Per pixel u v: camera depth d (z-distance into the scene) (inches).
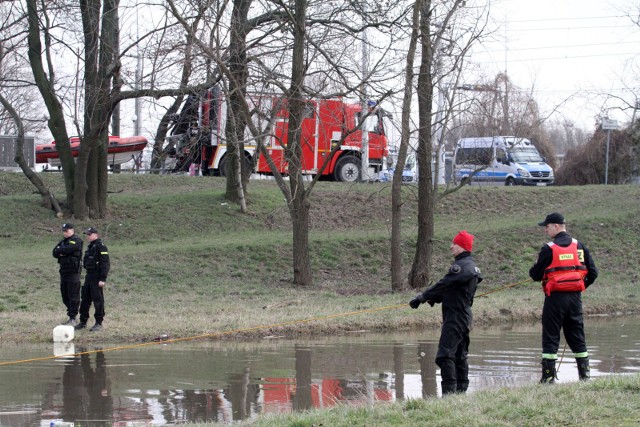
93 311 991.6
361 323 922.7
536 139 2588.6
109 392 596.4
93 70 1424.7
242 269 1317.7
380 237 1505.9
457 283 529.0
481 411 421.1
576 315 553.0
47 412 536.7
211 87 1224.8
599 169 2593.5
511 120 1457.9
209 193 1739.7
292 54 1166.3
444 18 1105.4
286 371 679.1
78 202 1542.8
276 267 1343.5
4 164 1903.3
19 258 1277.1
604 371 673.6
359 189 1851.6
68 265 888.3
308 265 1257.4
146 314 974.4
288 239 1462.8
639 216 1668.3
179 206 1646.2
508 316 1014.4
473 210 1825.8
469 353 764.6
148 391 600.4
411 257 1462.8
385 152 1972.2
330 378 650.8
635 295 1168.2
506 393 470.3
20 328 873.5
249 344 826.8
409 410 436.5
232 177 1691.7
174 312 991.6
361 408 446.3
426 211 1202.6
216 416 525.7
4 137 1900.8
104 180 1572.3
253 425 433.7
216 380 640.4
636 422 386.9
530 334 896.9
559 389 468.4
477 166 1316.4
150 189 1835.6
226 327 883.4
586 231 1593.3
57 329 830.5
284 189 1215.6
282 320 917.8
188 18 1087.0
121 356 751.1
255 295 1159.0
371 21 1143.0
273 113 1157.1
